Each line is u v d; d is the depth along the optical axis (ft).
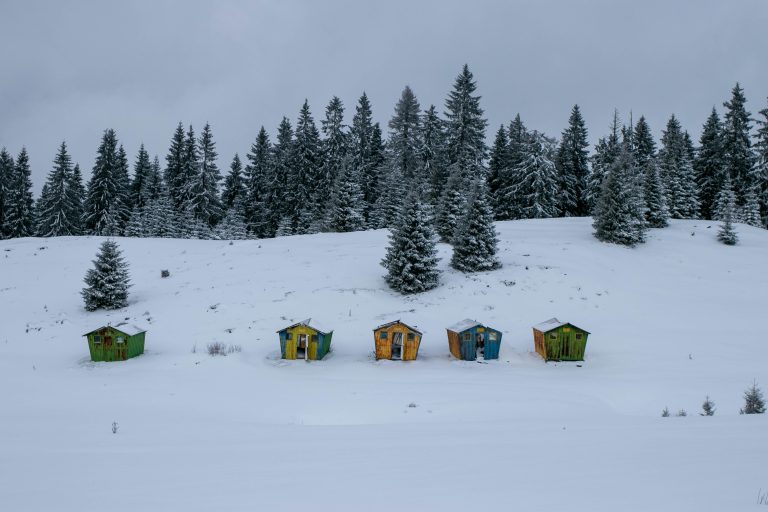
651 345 84.94
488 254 125.29
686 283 120.57
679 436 30.01
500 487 19.31
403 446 30.83
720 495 16.72
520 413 53.01
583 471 21.49
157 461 27.58
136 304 115.55
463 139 231.50
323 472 23.53
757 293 113.70
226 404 56.85
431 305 108.68
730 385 63.00
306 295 113.70
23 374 73.82
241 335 94.43
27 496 20.18
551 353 80.64
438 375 72.90
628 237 145.59
